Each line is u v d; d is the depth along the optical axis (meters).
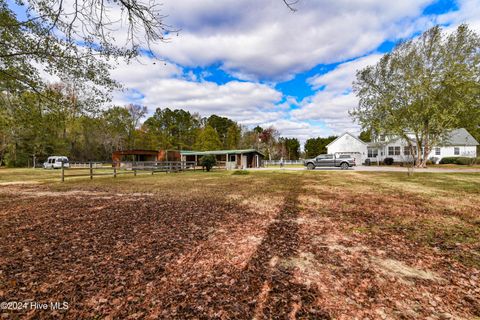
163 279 2.97
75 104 7.99
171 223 5.41
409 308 2.42
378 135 27.62
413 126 24.08
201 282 2.90
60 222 5.44
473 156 30.52
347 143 36.44
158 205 7.28
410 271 3.21
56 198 8.42
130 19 3.93
